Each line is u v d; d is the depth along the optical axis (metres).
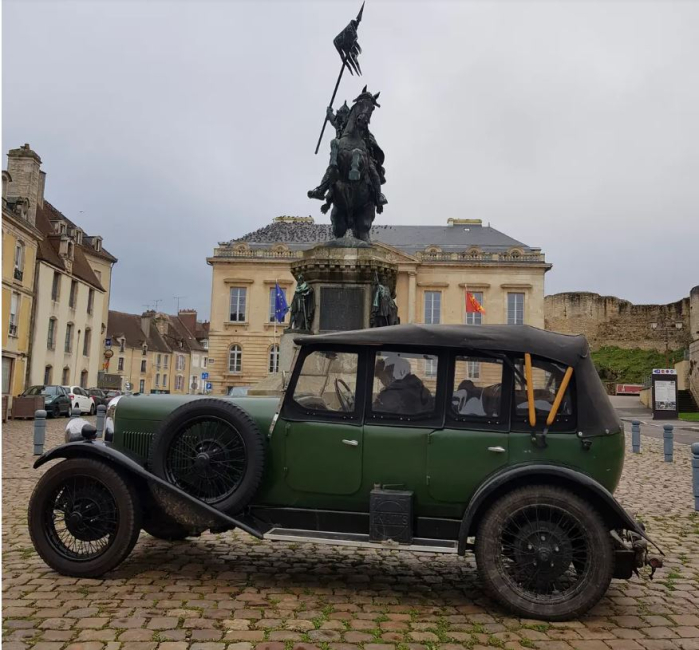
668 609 4.71
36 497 5.18
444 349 5.03
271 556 5.98
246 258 54.84
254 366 54.22
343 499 5.04
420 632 4.14
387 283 12.93
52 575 5.13
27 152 38.38
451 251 56.44
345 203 13.33
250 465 4.99
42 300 39.00
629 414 40.97
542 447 4.75
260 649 3.77
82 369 46.16
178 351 88.31
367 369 5.11
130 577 5.15
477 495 4.55
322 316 12.53
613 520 4.58
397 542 4.75
